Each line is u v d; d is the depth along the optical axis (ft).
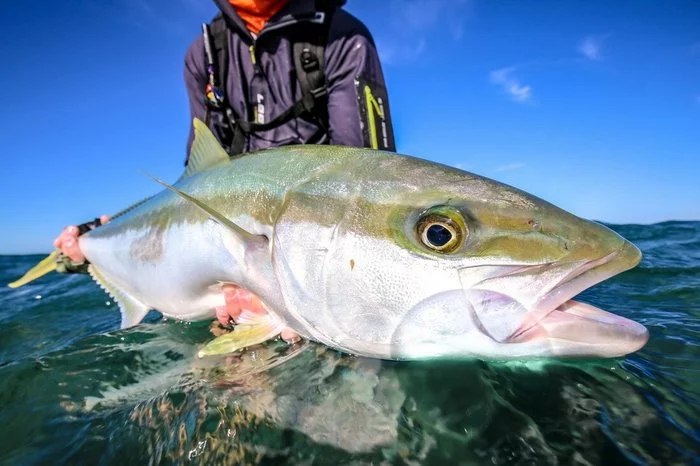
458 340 1.06
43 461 0.98
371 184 1.19
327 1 2.21
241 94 2.32
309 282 1.20
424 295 1.07
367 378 1.12
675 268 2.46
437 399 1.01
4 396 1.27
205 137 1.64
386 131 2.19
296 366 1.21
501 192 1.10
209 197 1.49
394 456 0.87
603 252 1.00
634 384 1.04
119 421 1.08
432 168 1.19
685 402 0.98
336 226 1.17
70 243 2.12
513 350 1.02
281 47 2.22
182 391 1.14
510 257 1.02
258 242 1.31
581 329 0.99
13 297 3.31
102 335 1.72
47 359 1.49
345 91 2.15
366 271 1.13
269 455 0.89
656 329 1.43
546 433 0.89
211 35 2.36
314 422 0.97
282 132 2.28
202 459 0.90
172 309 1.74
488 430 0.91
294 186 1.28
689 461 0.80
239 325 1.40
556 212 1.07
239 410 1.02
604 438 0.87
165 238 1.64
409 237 1.09
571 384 1.04
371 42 2.25
